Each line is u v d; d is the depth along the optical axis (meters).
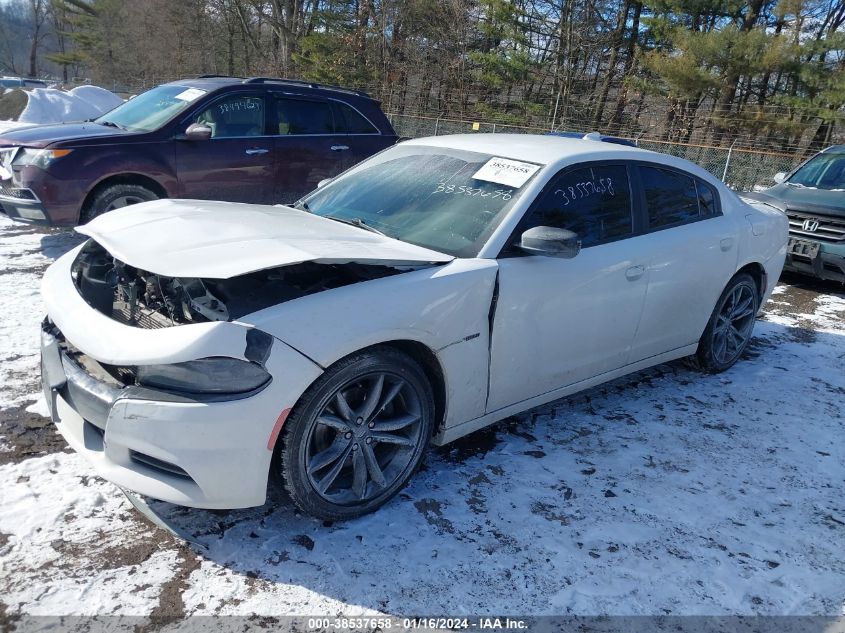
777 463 3.41
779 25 22.38
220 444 2.26
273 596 2.29
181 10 39.09
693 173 4.20
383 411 2.78
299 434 2.42
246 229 2.85
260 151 7.03
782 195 7.28
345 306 2.51
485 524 2.74
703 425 3.78
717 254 4.13
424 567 2.47
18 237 7.08
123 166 6.24
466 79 28.31
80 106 21.25
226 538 2.55
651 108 25.86
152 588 2.29
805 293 6.96
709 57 20.05
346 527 2.66
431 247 3.10
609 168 3.66
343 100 7.76
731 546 2.72
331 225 3.23
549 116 26.20
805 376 4.62
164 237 2.72
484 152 3.63
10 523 2.54
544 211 3.26
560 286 3.21
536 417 3.73
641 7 25.30
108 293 2.80
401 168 3.76
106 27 44.88
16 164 5.99
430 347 2.75
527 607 2.32
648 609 2.35
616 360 3.72
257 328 2.32
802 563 2.64
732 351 4.60
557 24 26.22
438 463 3.18
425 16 28.53
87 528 2.55
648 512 2.91
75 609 2.18
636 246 3.62
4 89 31.78
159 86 7.55
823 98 19.42
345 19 31.52
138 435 2.28
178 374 2.25
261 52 35.31
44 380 2.75
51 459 2.97
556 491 3.02
